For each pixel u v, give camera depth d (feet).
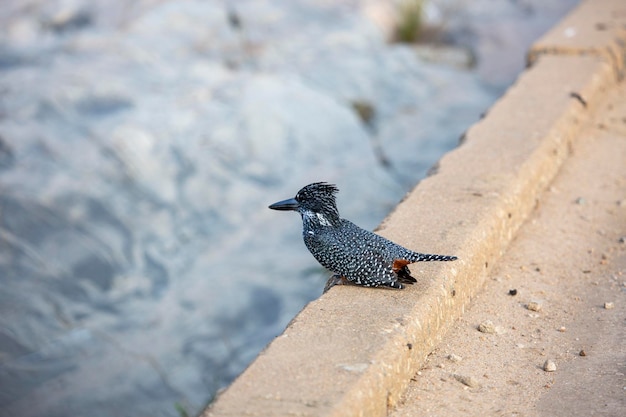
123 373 37.24
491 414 19.11
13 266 42.42
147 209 45.06
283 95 51.03
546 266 26.02
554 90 35.60
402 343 19.56
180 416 35.29
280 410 16.92
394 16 63.46
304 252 43.57
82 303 41.50
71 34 57.41
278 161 48.11
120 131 46.60
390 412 19.08
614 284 24.99
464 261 23.40
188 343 38.83
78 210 44.24
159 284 42.34
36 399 36.47
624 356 21.30
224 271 42.60
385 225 25.31
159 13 58.13
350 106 53.26
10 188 44.19
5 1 60.13
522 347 21.94
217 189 46.42
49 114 48.47
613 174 31.65
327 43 58.03
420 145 50.83
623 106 37.45
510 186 27.50
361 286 21.81
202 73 52.85
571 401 19.56
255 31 58.65
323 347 19.10
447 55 58.80
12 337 39.37
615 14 44.45
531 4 64.44
